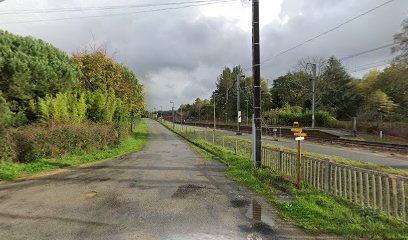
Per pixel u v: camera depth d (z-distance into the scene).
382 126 31.45
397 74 30.36
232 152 15.97
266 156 10.27
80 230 4.64
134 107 34.97
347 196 6.49
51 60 16.84
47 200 6.43
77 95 19.73
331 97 51.69
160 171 10.44
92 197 6.71
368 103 39.00
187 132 39.12
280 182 8.18
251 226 4.91
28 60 14.54
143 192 7.23
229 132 40.72
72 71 17.69
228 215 5.47
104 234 4.48
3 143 10.85
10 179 8.79
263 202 6.36
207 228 4.79
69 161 12.34
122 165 11.96
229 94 80.62
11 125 12.86
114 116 24.06
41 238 4.30
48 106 14.68
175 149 19.86
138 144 24.02
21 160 11.56
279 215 5.48
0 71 13.35
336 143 22.58
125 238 4.34
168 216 5.38
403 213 5.02
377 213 5.38
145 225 4.89
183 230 4.69
